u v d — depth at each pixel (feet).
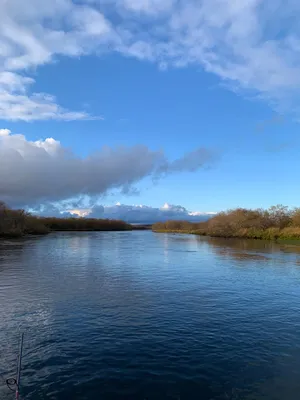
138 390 27.50
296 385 28.60
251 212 295.48
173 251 152.56
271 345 37.17
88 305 53.06
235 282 73.67
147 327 42.57
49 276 80.07
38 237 274.36
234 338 39.14
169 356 33.91
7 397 26.20
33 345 36.50
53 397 26.30
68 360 32.83
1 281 72.95
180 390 27.61
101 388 27.71
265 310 51.13
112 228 552.82
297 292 63.62
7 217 260.62
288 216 271.28
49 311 49.47
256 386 28.40
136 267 97.14
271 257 125.18
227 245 192.95
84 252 144.56
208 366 31.86
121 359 33.12
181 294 61.46
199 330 41.70
